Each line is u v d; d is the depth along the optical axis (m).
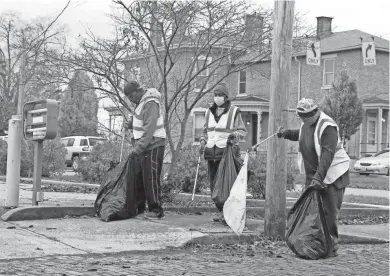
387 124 42.03
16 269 6.32
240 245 8.46
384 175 34.59
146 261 7.07
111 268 6.55
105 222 9.25
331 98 37.22
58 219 9.48
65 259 6.95
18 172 10.62
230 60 12.51
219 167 9.37
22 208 9.39
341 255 8.09
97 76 12.28
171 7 11.54
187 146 16.33
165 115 12.03
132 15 11.51
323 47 41.56
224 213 8.31
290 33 8.76
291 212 7.86
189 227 9.09
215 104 9.49
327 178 7.69
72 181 21.22
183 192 15.85
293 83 42.88
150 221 9.45
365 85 40.91
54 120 10.14
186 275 6.35
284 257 7.69
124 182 9.49
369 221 12.27
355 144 40.91
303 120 7.87
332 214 7.77
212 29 11.98
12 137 10.57
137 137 9.51
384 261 7.73
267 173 8.89
